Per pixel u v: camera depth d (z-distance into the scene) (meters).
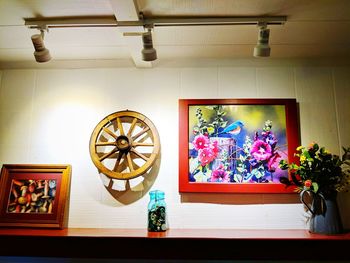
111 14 1.33
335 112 1.69
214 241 1.33
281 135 1.65
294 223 1.58
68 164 1.68
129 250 1.36
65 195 1.62
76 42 1.58
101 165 1.62
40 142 1.73
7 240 1.39
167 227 1.58
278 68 1.75
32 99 1.78
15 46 1.63
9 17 1.35
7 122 1.76
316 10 1.30
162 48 1.64
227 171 1.62
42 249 1.38
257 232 1.49
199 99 1.71
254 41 1.57
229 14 1.34
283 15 1.34
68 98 1.77
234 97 1.73
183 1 1.24
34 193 1.63
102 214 1.63
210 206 1.61
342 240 1.31
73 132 1.73
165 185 1.64
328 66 1.75
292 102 1.68
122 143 1.62
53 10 1.30
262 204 1.60
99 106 1.75
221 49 1.66
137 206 1.63
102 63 1.79
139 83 1.77
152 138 1.67
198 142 1.66
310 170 1.47
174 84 1.76
